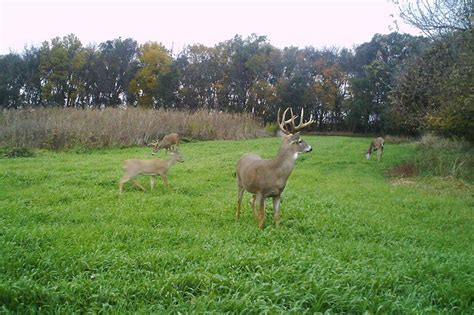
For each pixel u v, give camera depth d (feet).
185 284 15.56
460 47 52.24
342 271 17.42
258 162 26.37
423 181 50.98
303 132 165.17
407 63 69.26
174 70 178.81
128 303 14.28
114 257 17.56
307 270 17.19
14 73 173.88
